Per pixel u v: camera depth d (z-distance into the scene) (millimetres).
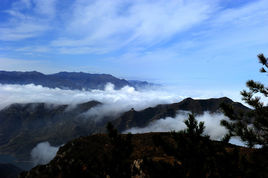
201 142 6367
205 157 6152
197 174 6027
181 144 6301
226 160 5949
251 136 6914
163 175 6262
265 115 7395
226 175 5777
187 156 6230
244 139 7082
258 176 5578
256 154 6219
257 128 7359
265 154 6066
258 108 7641
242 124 7410
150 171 6504
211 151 6176
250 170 5672
